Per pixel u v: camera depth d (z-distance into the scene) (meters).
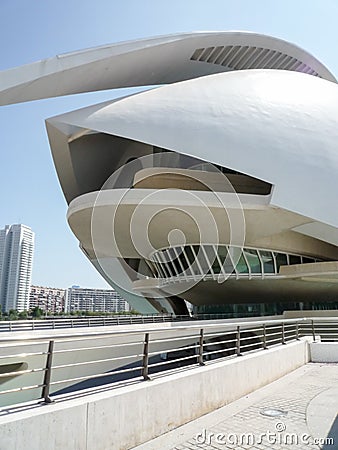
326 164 15.91
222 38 23.48
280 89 18.47
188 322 15.44
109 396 4.11
